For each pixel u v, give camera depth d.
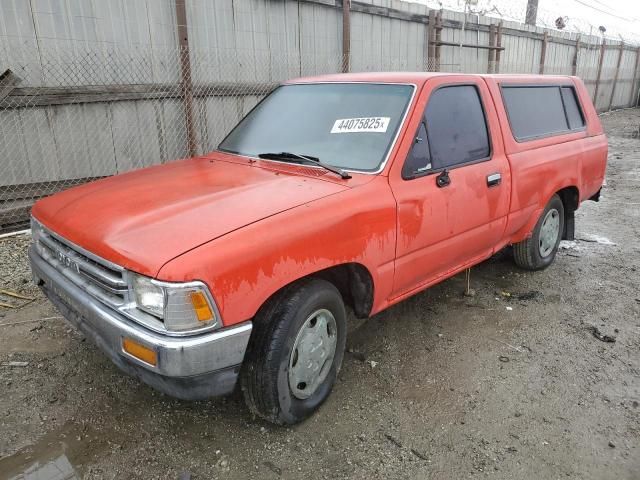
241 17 7.73
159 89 6.95
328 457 2.70
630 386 3.36
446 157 3.60
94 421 2.91
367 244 2.98
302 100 3.88
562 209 5.27
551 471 2.63
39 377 3.29
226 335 2.36
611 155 13.23
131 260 2.34
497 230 4.15
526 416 3.04
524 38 15.98
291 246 2.57
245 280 2.40
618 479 2.59
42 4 5.79
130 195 2.96
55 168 6.22
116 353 2.50
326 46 9.19
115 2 6.36
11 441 2.74
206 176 3.28
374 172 3.17
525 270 5.25
